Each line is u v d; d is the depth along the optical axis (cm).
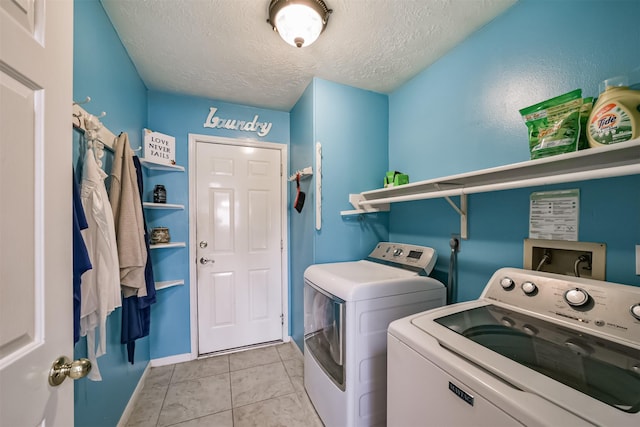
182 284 219
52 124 58
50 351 56
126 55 159
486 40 136
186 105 221
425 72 177
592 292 83
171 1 121
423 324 91
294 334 246
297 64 173
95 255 103
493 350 73
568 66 103
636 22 86
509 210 124
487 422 60
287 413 159
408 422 85
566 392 55
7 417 45
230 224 237
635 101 72
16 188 49
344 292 126
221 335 234
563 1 105
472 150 144
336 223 196
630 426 46
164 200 201
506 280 106
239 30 141
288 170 254
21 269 50
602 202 93
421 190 151
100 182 105
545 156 91
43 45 56
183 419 155
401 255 172
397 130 205
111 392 135
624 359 67
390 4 122
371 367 128
